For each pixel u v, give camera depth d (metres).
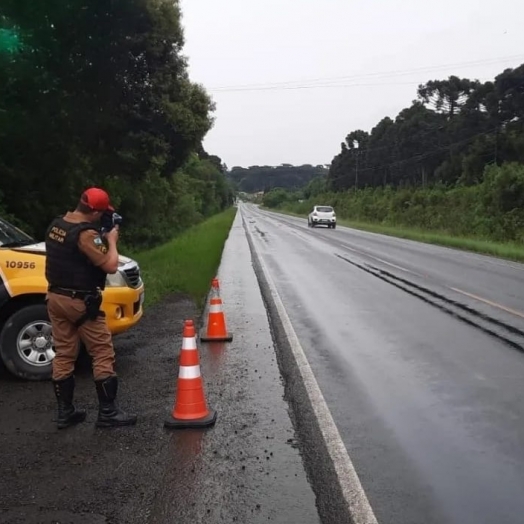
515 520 3.96
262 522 3.90
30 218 16.22
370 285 14.92
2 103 13.91
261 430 5.45
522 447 5.13
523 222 34.06
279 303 12.23
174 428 5.47
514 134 56.91
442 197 48.69
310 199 111.00
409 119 84.12
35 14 13.34
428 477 4.57
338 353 8.22
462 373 7.26
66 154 16.45
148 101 17.83
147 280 14.39
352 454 4.96
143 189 29.20
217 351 8.29
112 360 5.60
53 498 4.21
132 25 15.57
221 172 119.44
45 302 6.89
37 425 5.59
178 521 3.91
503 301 12.50
